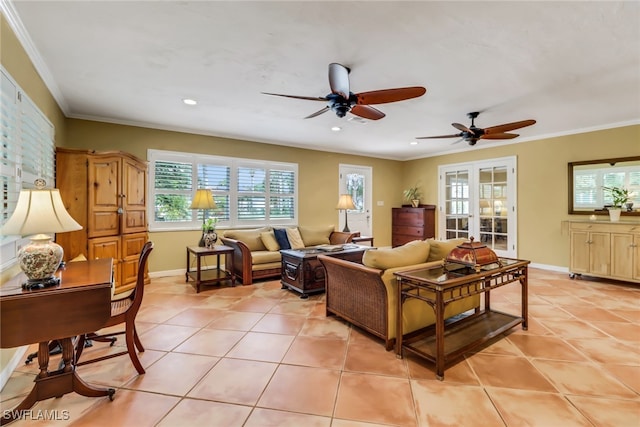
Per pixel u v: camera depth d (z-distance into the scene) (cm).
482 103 376
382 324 250
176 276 493
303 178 636
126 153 398
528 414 169
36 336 161
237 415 170
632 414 169
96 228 365
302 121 457
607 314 322
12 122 214
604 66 279
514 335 272
